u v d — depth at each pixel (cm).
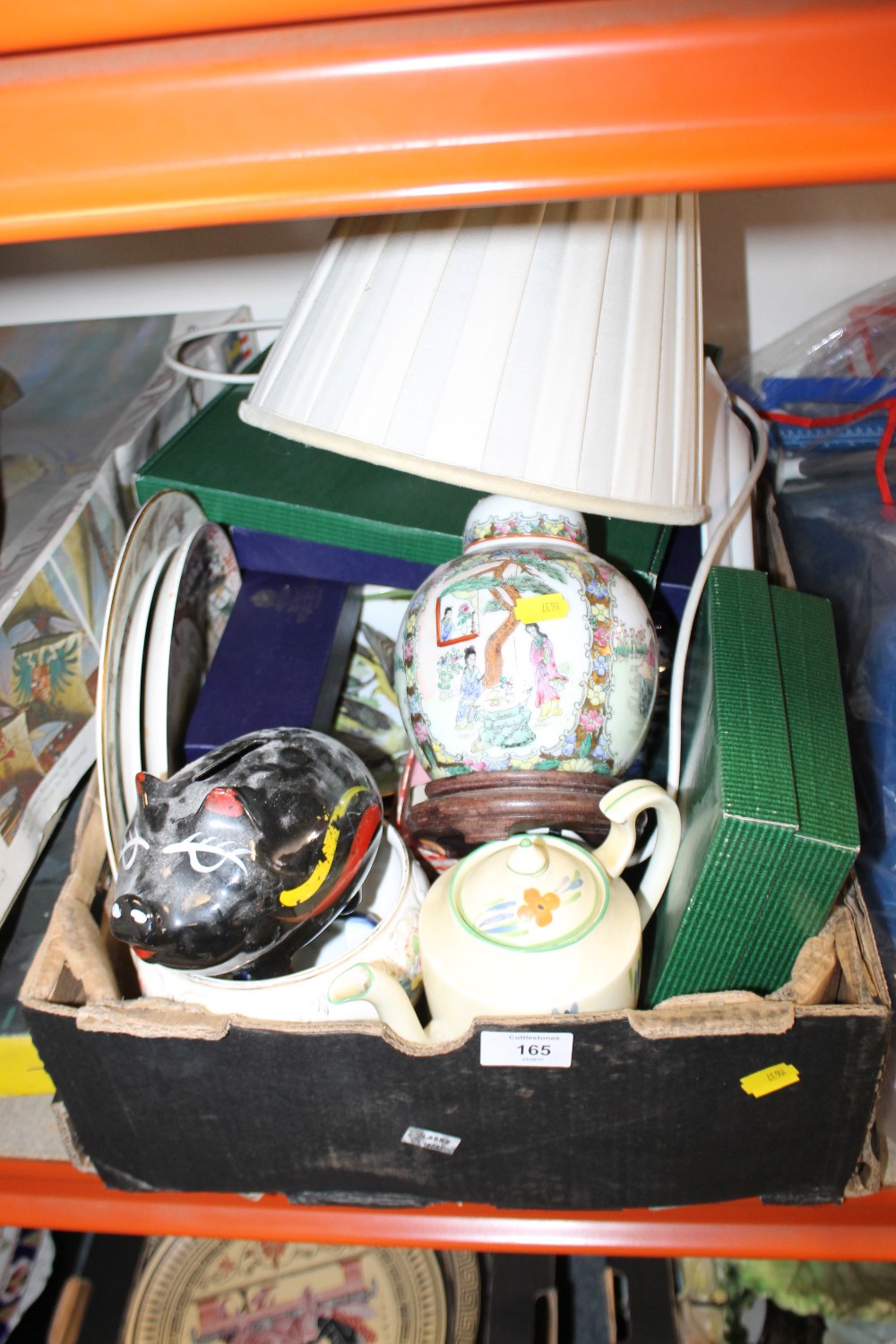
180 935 39
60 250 90
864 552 63
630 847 48
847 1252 54
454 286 41
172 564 60
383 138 24
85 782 69
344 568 70
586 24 23
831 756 46
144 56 24
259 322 84
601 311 42
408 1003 45
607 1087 45
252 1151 50
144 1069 46
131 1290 77
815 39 22
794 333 87
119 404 76
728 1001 43
